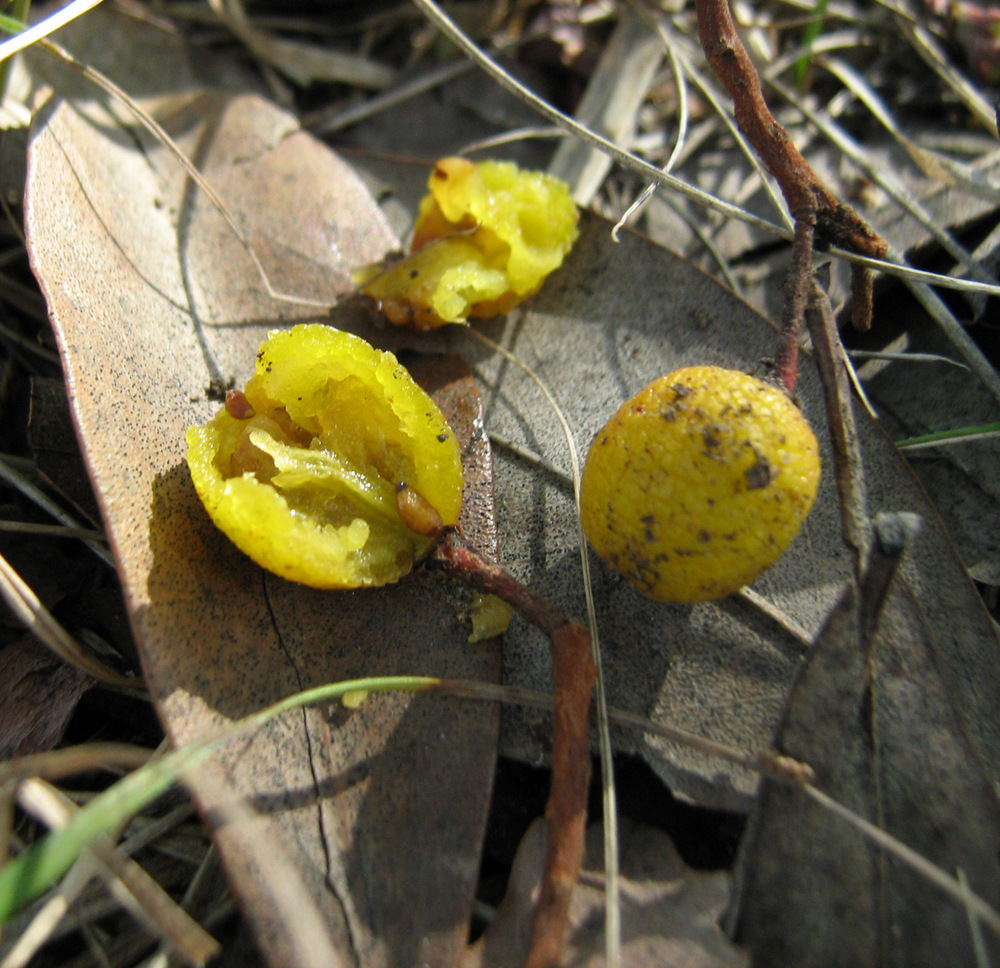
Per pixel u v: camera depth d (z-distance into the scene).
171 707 0.05
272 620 0.06
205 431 0.06
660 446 0.05
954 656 0.06
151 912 0.05
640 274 0.07
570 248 0.08
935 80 0.09
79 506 0.06
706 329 0.07
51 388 0.07
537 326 0.07
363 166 0.09
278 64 0.10
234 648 0.06
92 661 0.06
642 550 0.05
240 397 0.06
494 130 0.09
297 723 0.05
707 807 0.05
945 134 0.09
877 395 0.07
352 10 0.10
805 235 0.06
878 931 0.05
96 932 0.05
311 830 0.05
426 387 0.07
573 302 0.07
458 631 0.06
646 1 0.10
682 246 0.08
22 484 0.07
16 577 0.06
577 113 0.09
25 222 0.06
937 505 0.07
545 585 0.06
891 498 0.06
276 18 0.10
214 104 0.08
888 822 0.05
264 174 0.08
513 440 0.07
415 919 0.05
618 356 0.07
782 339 0.06
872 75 0.09
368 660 0.06
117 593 0.07
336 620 0.06
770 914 0.05
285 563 0.05
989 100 0.09
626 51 0.09
